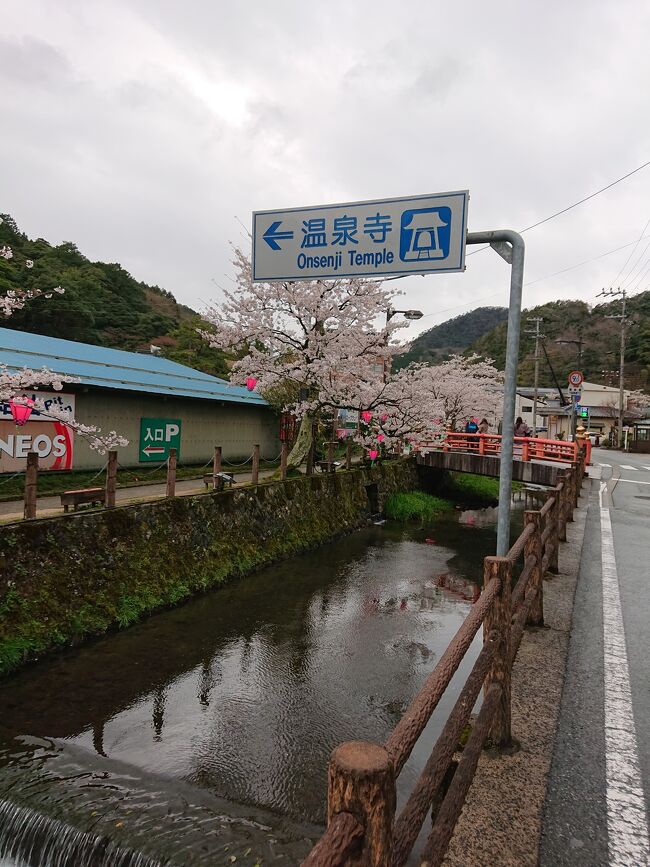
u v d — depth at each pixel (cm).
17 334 1474
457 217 433
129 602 779
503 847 217
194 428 1642
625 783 259
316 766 495
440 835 188
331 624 837
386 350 1533
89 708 573
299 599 938
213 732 544
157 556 866
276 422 2058
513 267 454
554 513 610
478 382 3122
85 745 512
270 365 1477
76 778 463
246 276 1470
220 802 440
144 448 1445
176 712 577
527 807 239
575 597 533
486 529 1652
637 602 522
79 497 793
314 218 471
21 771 468
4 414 1060
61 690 603
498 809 238
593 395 5050
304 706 599
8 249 720
